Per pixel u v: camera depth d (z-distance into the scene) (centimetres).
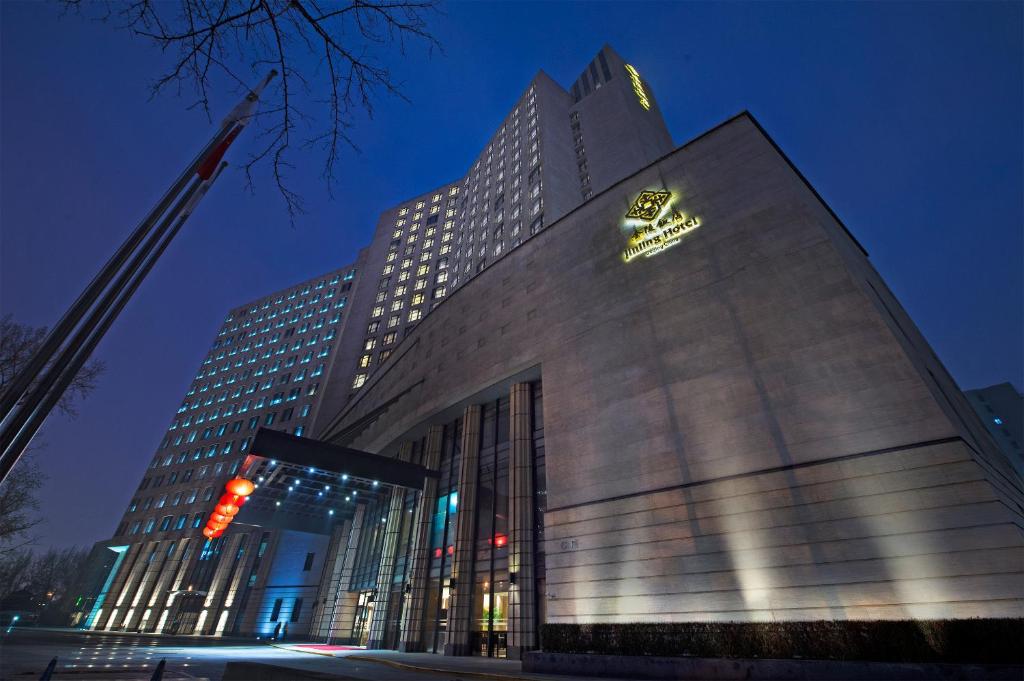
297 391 7912
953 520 1425
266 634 4816
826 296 1986
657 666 1504
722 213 2519
